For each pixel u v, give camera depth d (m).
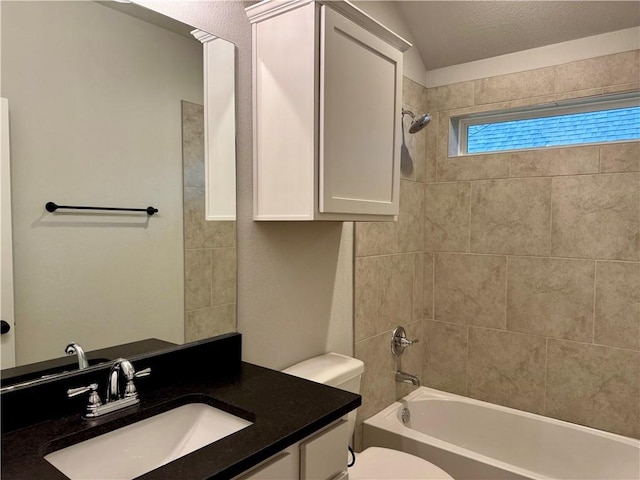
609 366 2.23
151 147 1.24
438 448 2.03
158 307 1.28
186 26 1.32
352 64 1.49
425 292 2.78
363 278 2.22
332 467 1.12
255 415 1.05
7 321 0.98
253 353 1.60
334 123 1.43
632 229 2.15
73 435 0.95
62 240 1.06
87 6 1.09
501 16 2.27
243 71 1.50
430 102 2.73
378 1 2.24
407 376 2.50
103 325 1.15
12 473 0.80
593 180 2.24
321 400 1.15
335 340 2.03
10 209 0.97
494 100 2.51
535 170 2.39
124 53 1.17
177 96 1.30
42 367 1.03
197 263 1.38
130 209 1.20
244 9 1.50
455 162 2.64
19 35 0.97
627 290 2.17
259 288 1.61
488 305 2.57
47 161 1.03
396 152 1.75
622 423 2.21
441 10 2.34
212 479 0.79
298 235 1.78
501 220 2.51
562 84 2.30
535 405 2.44
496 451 2.45
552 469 2.29
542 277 2.40
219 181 1.44
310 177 1.39
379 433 2.22
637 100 2.21
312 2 1.35
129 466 1.03
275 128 1.47
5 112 0.96
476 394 2.62
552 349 2.38
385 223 2.39
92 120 1.11
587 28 2.19
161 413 1.12
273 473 0.96
